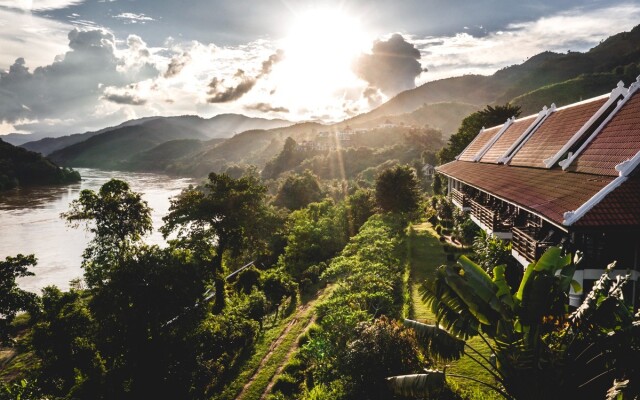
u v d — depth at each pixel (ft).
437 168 147.64
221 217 112.37
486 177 90.43
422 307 63.67
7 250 183.01
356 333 46.68
